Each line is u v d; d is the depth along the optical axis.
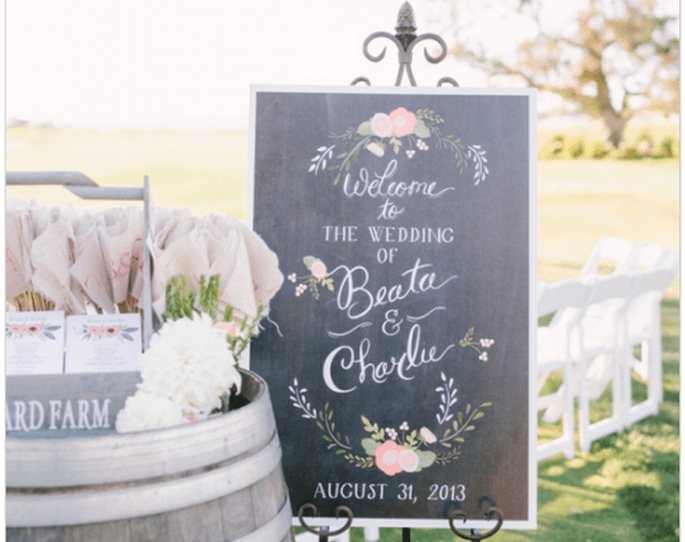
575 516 2.88
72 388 1.21
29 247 1.36
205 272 1.31
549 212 7.94
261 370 1.53
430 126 1.58
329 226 1.56
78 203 6.02
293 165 1.56
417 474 1.53
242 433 1.07
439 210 1.57
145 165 7.03
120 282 1.40
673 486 3.14
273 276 1.43
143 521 0.95
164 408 1.03
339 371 1.54
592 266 4.08
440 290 1.56
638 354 5.06
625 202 8.05
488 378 1.54
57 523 0.91
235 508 1.04
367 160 1.57
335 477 1.52
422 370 1.54
